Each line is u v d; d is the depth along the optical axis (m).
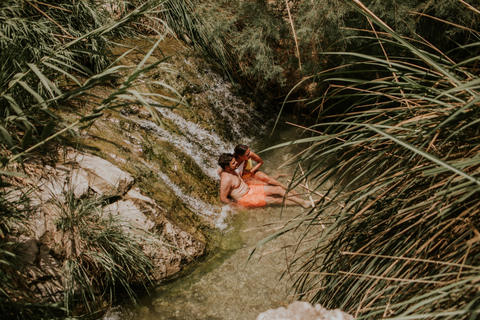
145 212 3.88
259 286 3.74
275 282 3.76
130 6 6.01
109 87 5.02
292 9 6.11
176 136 5.15
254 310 3.52
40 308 2.69
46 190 3.41
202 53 6.31
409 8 4.81
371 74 5.38
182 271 3.83
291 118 6.82
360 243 2.23
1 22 4.06
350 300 2.16
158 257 3.69
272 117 6.76
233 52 6.66
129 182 4.02
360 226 2.24
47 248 3.12
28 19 4.36
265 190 4.86
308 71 5.82
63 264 3.13
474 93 1.85
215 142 5.70
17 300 2.65
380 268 2.03
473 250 1.67
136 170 4.27
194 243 4.04
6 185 2.40
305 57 6.15
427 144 2.01
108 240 3.30
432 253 1.90
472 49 4.85
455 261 1.68
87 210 3.44
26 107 3.56
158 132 4.98
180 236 3.97
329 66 5.88
